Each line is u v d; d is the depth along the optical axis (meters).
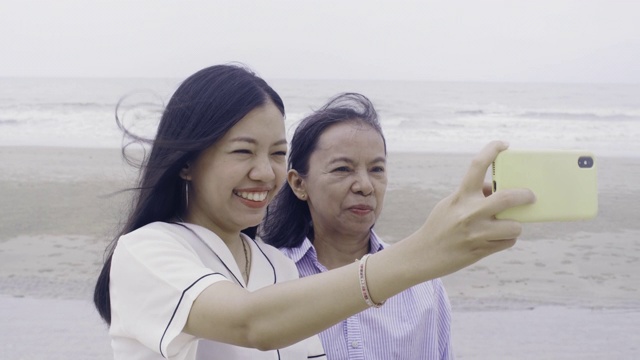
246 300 1.66
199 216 2.21
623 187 14.95
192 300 1.74
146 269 1.87
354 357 2.93
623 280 9.14
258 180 2.07
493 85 62.56
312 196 3.16
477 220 1.48
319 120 3.15
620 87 59.09
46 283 8.80
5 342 6.93
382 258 1.56
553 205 1.60
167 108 2.15
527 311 8.01
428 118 32.62
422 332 3.09
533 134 27.50
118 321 1.94
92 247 10.33
